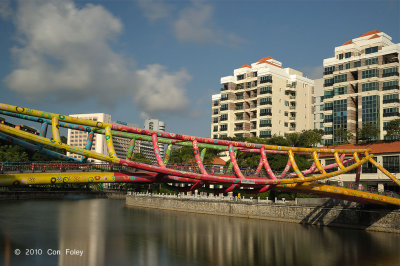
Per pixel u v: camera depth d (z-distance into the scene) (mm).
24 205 95875
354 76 108562
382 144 86062
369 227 59406
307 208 67688
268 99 125625
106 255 43188
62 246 46844
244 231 60875
